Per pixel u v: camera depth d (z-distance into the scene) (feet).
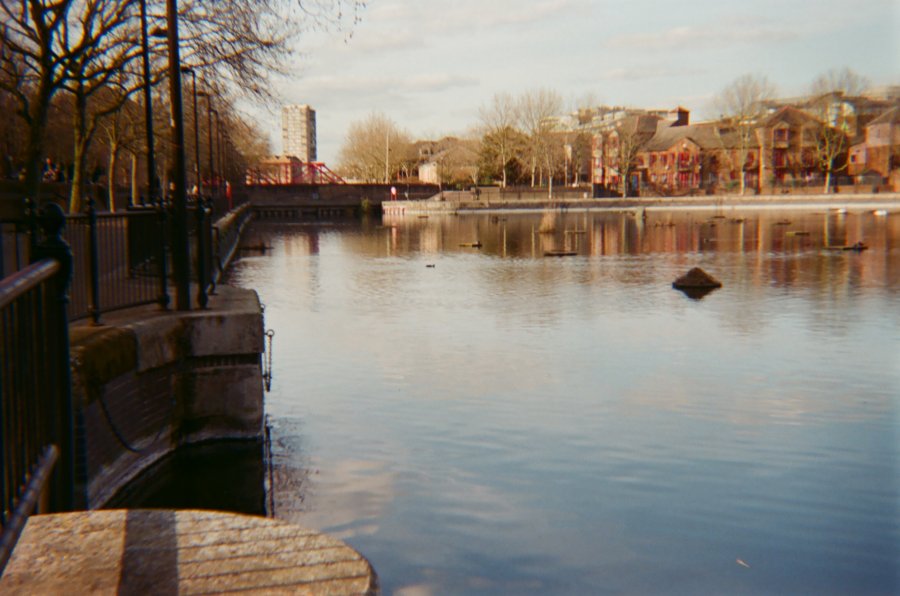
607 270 105.91
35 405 13.14
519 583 21.25
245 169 364.99
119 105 94.48
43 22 73.46
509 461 31.04
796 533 24.23
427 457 31.60
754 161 412.57
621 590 20.85
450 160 472.85
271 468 30.58
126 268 36.52
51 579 11.18
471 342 55.47
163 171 194.80
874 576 21.31
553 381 43.78
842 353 50.31
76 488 24.52
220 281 94.94
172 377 32.40
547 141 403.75
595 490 27.94
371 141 520.83
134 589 10.88
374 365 48.26
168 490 28.71
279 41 85.97
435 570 22.12
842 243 146.00
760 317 64.64
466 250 147.95
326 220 331.77
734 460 30.76
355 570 11.28
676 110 499.51
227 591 10.68
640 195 415.44
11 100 112.06
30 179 75.25
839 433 33.96
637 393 41.11
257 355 33.65
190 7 84.17
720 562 22.33
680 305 72.18
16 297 11.48
